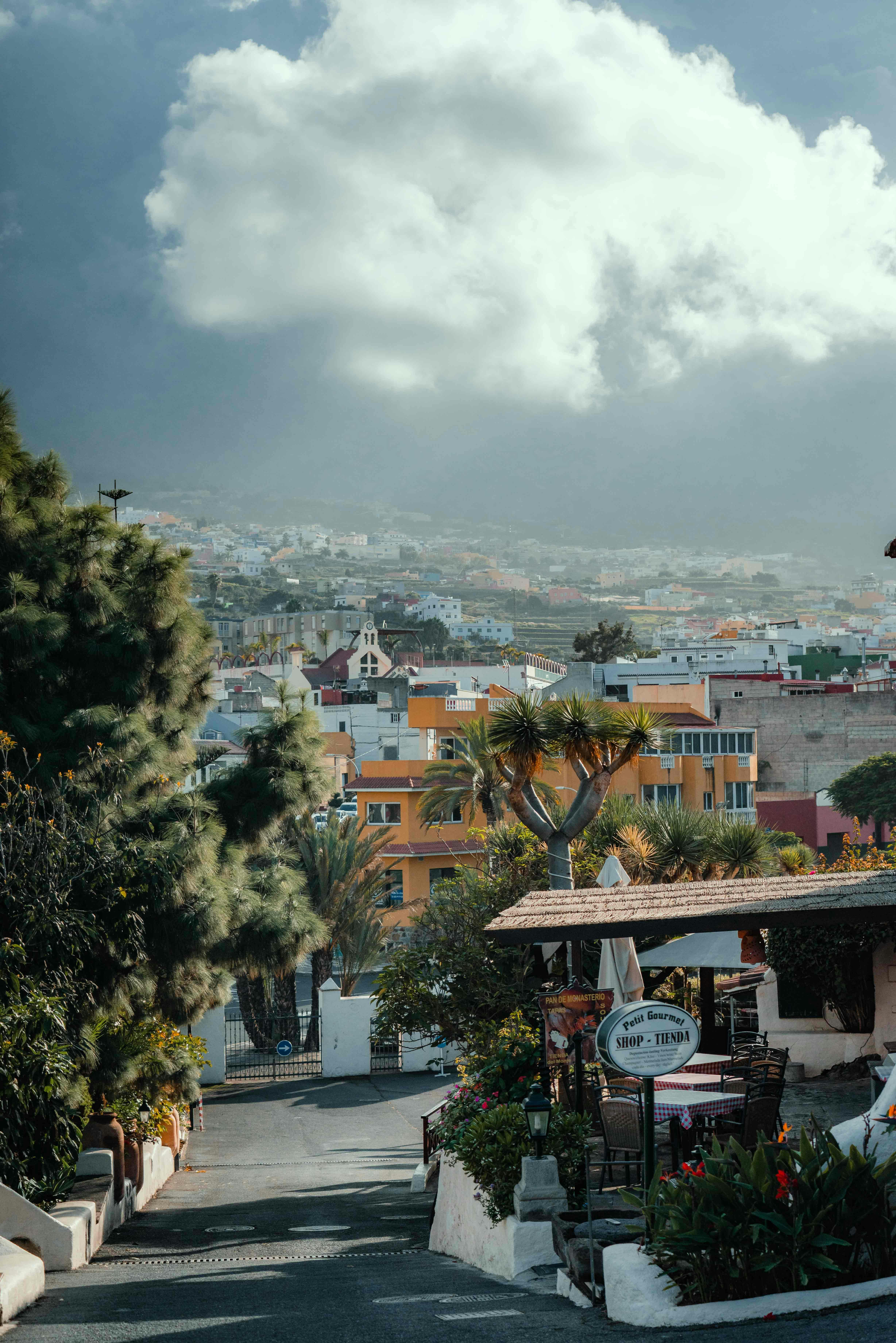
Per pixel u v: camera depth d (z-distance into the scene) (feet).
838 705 301.43
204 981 69.72
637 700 295.48
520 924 41.24
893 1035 60.34
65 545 65.51
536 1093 34.78
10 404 66.44
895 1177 26.73
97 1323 28.17
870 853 88.22
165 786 68.08
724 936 56.85
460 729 219.20
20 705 61.31
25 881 51.80
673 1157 37.73
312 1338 24.61
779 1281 25.25
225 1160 87.71
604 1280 27.76
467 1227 39.91
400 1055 134.00
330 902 156.04
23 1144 43.01
